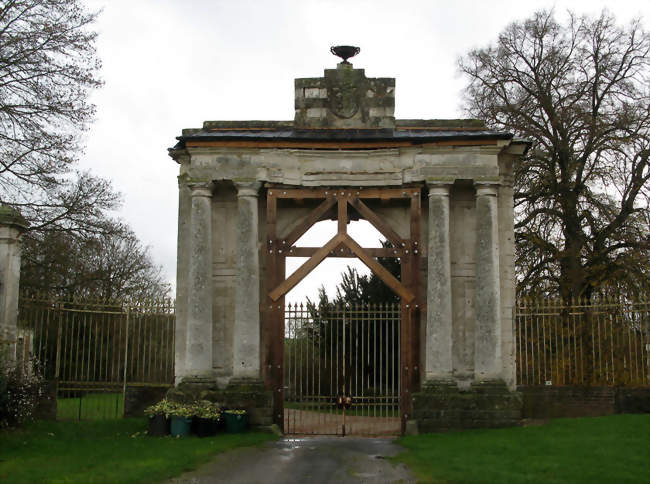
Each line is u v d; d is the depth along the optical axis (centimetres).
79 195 3108
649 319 2266
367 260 2250
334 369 3225
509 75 3534
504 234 2308
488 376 2133
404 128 2392
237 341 2194
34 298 2169
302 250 2273
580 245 3212
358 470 1562
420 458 1670
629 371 2269
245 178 2261
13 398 1959
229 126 2439
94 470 1470
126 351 2381
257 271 2242
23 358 2098
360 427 2423
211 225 2302
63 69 2828
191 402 2125
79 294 3306
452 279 2267
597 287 3052
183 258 2370
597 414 2222
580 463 1497
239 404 2145
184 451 1733
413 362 2198
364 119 2372
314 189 2294
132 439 1938
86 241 3161
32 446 1739
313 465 1625
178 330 2334
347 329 3250
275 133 2359
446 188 2230
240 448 1848
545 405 2262
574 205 3259
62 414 2469
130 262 4778
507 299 2277
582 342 2361
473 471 1468
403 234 2334
